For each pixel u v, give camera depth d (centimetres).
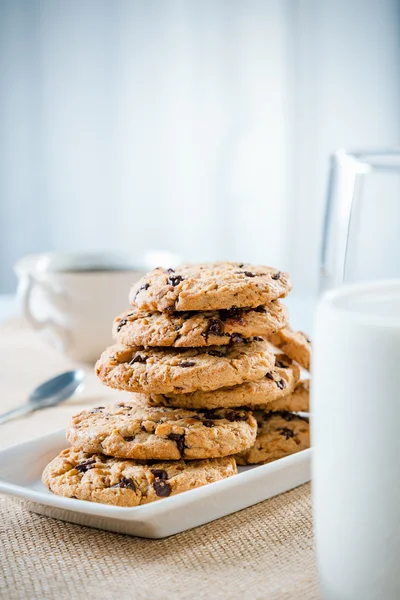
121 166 149
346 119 153
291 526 45
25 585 41
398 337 36
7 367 69
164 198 152
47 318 68
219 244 156
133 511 43
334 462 37
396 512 36
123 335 50
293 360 54
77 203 148
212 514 45
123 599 40
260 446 51
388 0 149
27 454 50
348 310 38
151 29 145
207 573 42
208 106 150
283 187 155
